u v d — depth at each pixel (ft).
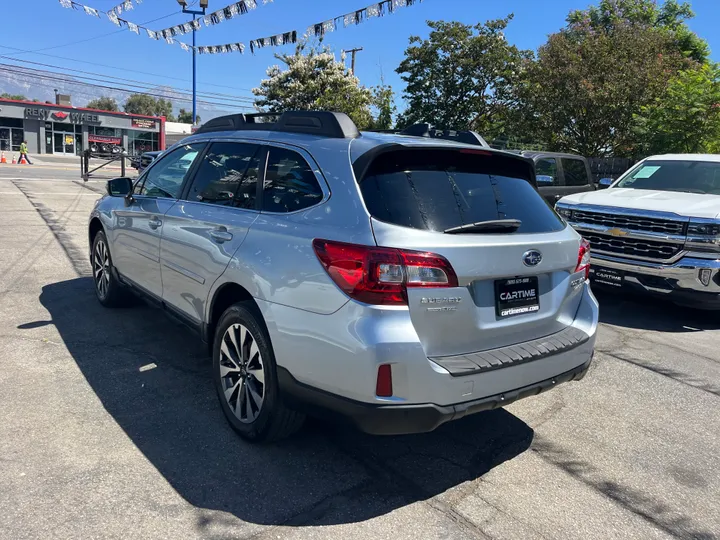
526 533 8.91
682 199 22.72
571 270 11.45
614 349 18.43
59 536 8.16
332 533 8.61
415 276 8.85
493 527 9.00
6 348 15.03
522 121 71.67
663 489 10.46
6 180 66.13
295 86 99.55
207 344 12.38
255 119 13.73
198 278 12.30
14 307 18.53
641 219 21.67
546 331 11.03
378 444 11.44
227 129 13.88
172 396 12.87
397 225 9.16
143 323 17.60
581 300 12.07
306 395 9.54
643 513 9.68
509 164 11.80
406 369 8.73
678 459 11.59
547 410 13.62
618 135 67.21
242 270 10.72
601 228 22.62
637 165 28.37
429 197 9.80
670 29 98.07
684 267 20.66
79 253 27.09
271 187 11.32
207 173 13.44
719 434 12.81
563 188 38.88
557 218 11.94
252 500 9.31
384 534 8.66
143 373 13.99
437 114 77.97
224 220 11.84
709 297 20.58
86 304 19.24
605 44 65.67
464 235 9.50
